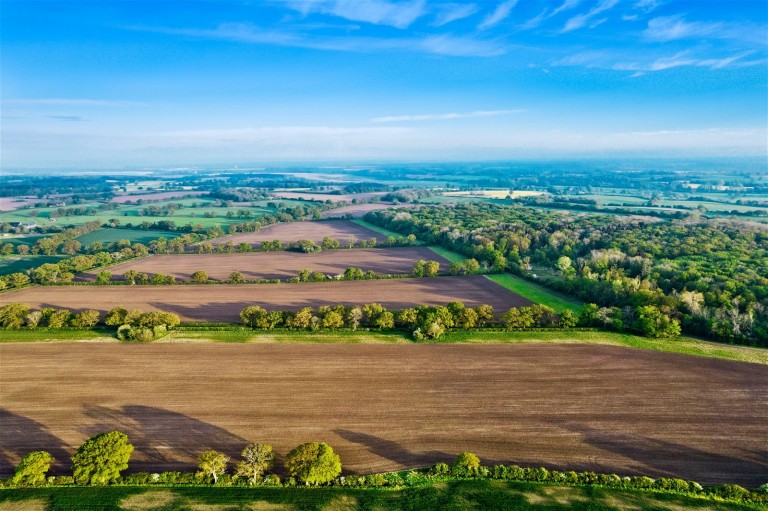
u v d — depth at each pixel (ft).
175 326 327.47
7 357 278.26
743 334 297.33
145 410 223.51
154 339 304.71
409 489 174.29
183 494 170.40
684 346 294.25
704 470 184.14
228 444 199.72
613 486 174.50
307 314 325.01
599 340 305.32
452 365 272.10
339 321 324.80
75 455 176.86
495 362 275.80
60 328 321.11
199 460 178.09
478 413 223.10
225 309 384.68
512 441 202.49
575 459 191.01
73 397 234.58
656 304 341.62
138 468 184.55
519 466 187.32
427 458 192.03
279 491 173.17
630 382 251.19
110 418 216.95
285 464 177.68
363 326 330.95
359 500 169.17
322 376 258.37
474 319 328.29
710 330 306.35
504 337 311.06
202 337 310.04
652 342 301.02
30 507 162.40
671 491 171.73
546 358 280.72
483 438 204.54
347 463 188.55
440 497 169.68
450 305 348.59
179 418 217.56
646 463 188.34
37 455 176.35
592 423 214.48
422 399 235.40
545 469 183.42
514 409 226.38
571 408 226.99
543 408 227.20
